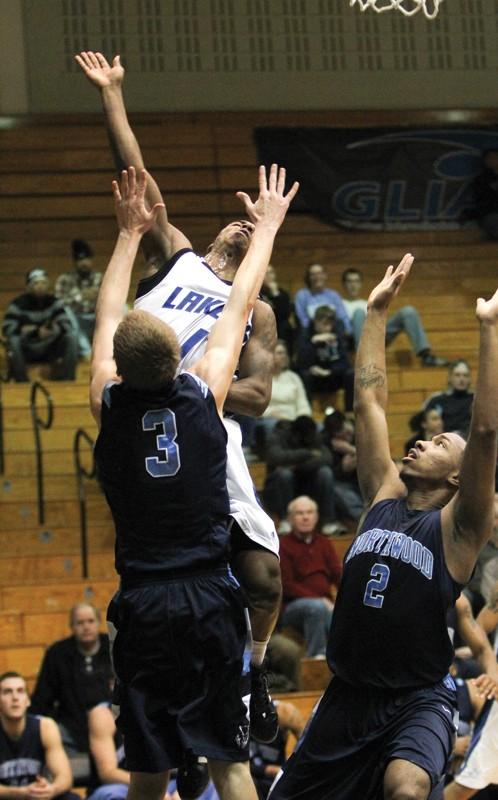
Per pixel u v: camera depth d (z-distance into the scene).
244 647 4.14
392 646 4.86
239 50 16.73
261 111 16.67
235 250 4.82
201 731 4.06
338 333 14.38
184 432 4.04
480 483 4.73
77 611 9.58
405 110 16.86
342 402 14.30
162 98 16.55
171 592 4.04
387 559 4.92
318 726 4.99
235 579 4.16
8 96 16.31
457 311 16.41
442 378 15.12
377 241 16.61
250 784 4.12
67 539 12.66
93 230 16.08
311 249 16.42
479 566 10.54
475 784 7.83
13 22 16.38
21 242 15.86
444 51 17.06
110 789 8.23
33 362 13.99
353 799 4.89
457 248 16.69
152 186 4.82
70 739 9.36
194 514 4.04
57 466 13.35
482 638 7.80
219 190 16.39
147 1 16.61
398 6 6.87
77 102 16.44
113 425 4.07
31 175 16.09
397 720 4.84
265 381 4.67
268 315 4.79
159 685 4.10
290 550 11.09
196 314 4.57
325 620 10.69
